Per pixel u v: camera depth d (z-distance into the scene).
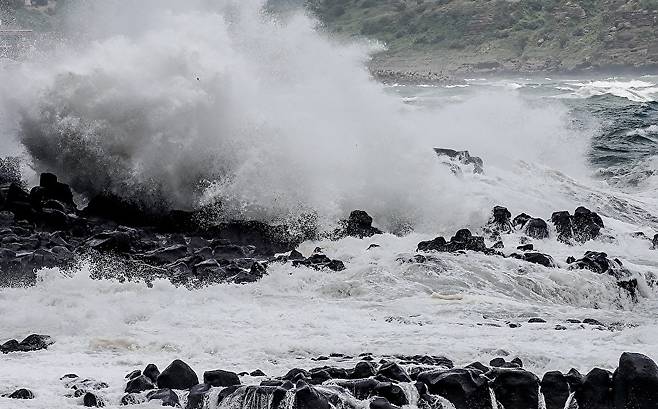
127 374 25.77
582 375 24.02
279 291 37.72
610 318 33.88
